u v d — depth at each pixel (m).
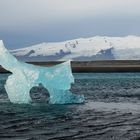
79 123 29.98
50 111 36.94
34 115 34.31
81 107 40.41
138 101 47.75
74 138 24.08
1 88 72.81
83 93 61.19
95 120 31.56
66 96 43.16
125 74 172.38
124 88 73.88
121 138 23.95
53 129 27.27
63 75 41.12
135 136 24.55
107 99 50.09
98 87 77.56
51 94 42.41
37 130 26.92
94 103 44.50
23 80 41.09
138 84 88.94
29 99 41.94
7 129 27.30
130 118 32.81
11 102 42.06
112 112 36.91
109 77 138.12
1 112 36.03
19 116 33.66
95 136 24.66
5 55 40.53
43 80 41.22
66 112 36.41
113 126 28.47
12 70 41.12
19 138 24.06
